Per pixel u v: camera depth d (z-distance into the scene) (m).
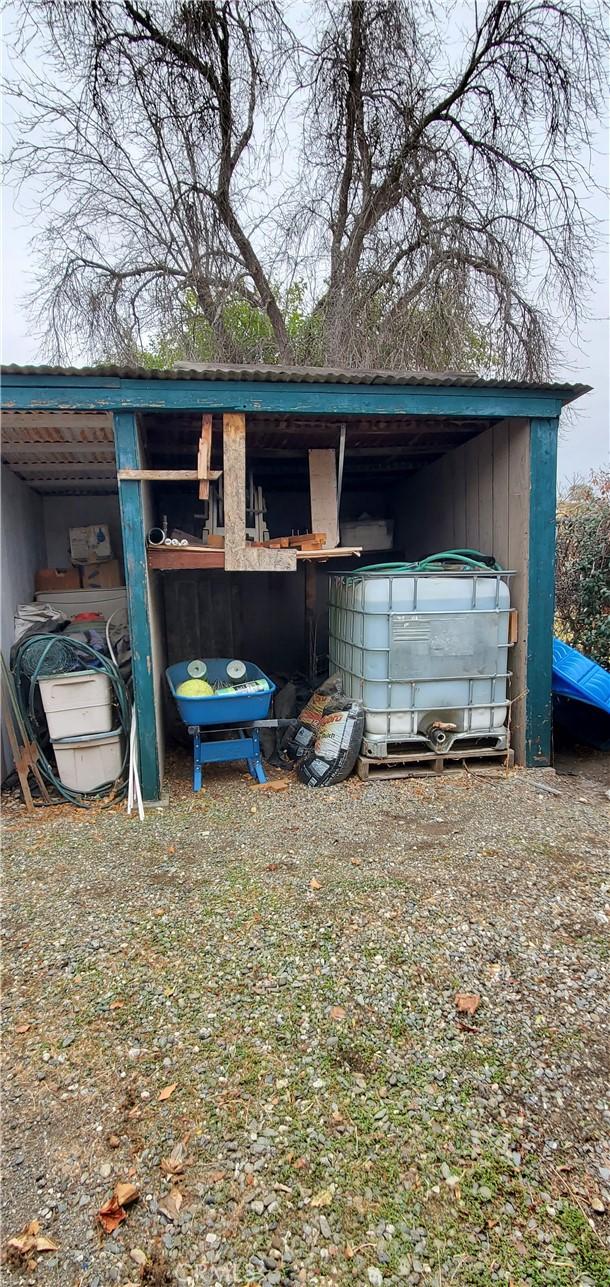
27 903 2.78
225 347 9.00
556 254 8.09
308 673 6.29
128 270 8.74
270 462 6.11
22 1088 1.77
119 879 2.99
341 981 2.18
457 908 2.64
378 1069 1.80
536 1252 1.32
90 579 5.79
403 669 4.31
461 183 8.28
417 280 8.48
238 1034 1.95
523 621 4.44
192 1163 1.53
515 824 3.56
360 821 3.65
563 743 5.40
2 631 4.45
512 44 7.59
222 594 6.69
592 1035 1.93
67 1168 1.53
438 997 2.10
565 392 4.22
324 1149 1.56
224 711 4.36
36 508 5.88
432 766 4.47
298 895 2.77
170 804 4.04
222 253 9.01
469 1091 1.72
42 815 3.90
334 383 3.93
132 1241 1.35
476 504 5.14
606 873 2.95
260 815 3.80
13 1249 1.34
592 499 6.74
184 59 7.93
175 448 5.58
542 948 2.37
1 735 4.40
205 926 2.55
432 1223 1.38
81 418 3.95
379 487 7.43
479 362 8.53
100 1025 2.01
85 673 4.09
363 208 8.81
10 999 2.14
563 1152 1.54
